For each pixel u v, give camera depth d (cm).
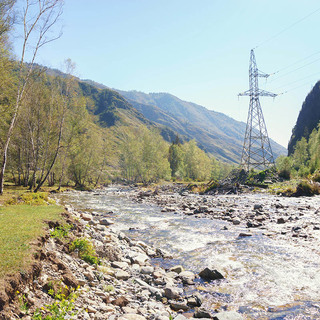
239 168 7262
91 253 1212
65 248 1112
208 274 1177
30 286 703
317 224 1989
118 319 716
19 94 2894
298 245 1534
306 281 1066
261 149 7262
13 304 602
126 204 3909
